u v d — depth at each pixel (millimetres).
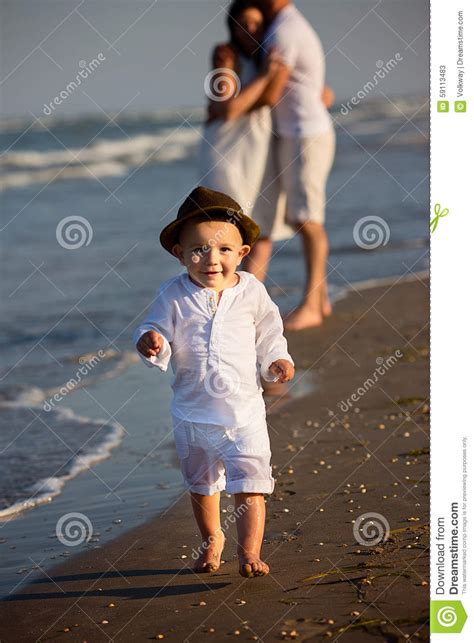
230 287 3156
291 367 3137
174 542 3395
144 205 13984
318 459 4148
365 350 6145
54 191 16297
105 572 3146
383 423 4645
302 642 2418
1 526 3725
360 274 8781
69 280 9039
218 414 3039
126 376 6141
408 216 11766
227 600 2768
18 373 6230
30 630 2729
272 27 6453
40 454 4621
